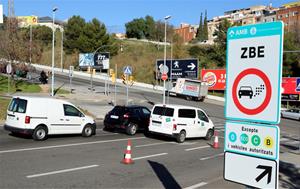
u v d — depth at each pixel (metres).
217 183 10.86
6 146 15.33
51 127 18.05
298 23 110.62
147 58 89.62
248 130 3.91
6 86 46.41
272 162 3.71
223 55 84.50
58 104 18.47
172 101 52.03
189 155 16.05
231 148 4.08
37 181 9.87
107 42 93.50
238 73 3.96
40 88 48.28
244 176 3.95
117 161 13.31
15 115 17.53
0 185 9.29
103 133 21.78
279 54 3.60
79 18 98.62
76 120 19.22
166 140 20.66
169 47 95.12
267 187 3.75
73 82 64.19
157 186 10.02
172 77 69.88
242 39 3.92
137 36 125.06
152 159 14.31
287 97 57.31
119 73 83.44
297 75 72.94
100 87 60.97
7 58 47.25
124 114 21.64
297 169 13.70
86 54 79.56
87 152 14.85
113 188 9.55
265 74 3.71
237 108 3.99
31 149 14.84
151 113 20.92
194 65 67.62
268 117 3.71
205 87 57.66
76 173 11.06
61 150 15.02
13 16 50.78
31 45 50.56
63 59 93.81
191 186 10.38
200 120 21.48
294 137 28.30
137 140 19.75
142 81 79.69
